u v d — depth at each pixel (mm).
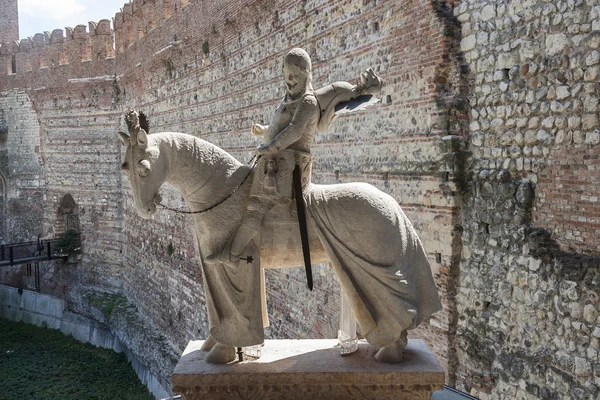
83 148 31359
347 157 11977
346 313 6109
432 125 9453
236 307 5781
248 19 16453
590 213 7230
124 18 28016
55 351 26344
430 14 9414
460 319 9203
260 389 5723
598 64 7062
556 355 7605
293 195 5852
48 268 32531
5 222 35031
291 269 14422
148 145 5566
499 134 8531
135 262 27516
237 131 17984
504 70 8422
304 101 5695
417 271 5883
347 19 11812
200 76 20469
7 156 34594
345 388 5738
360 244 5781
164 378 20422
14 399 19766
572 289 7375
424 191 9711
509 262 8312
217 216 5844
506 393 8359
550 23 7676
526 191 8008
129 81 28000
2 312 33375
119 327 25828
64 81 31609
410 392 5723
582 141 7293
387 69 10562
